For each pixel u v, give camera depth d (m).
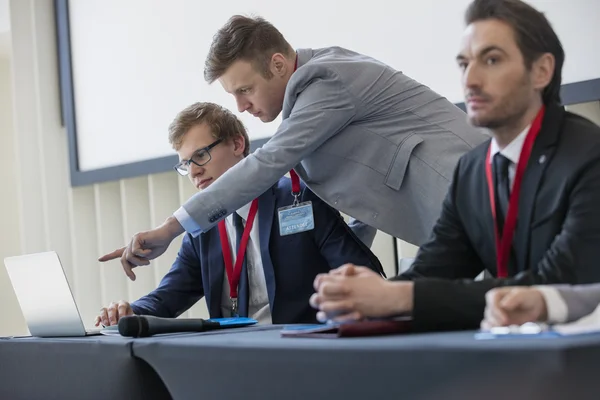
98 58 4.46
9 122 5.47
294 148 2.09
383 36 3.52
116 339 1.52
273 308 2.25
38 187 4.71
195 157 2.49
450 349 0.84
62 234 4.66
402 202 2.16
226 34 2.25
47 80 4.70
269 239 2.29
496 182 1.38
